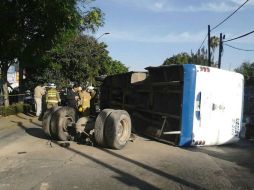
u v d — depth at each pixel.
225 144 14.16
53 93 19.14
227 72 13.72
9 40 19.52
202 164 10.38
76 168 9.35
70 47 35.34
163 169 9.61
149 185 8.16
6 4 18.38
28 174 8.70
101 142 11.87
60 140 13.01
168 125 13.44
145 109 14.58
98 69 40.53
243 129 17.53
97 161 10.16
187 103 12.69
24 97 27.58
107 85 17.19
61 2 18.02
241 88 14.27
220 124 13.55
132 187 7.98
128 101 15.55
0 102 22.52
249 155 12.18
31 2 18.56
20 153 10.90
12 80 34.62
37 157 10.41
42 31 19.78
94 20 22.17
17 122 18.36
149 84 14.33
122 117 11.88
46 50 21.08
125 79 15.79
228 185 8.39
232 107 13.97
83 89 17.59
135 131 14.91
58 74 33.31
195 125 12.88
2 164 9.59
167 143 13.29
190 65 12.71
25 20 19.34
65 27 19.42
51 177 8.50
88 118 12.98
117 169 9.41
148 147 12.50
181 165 10.13
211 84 13.16
